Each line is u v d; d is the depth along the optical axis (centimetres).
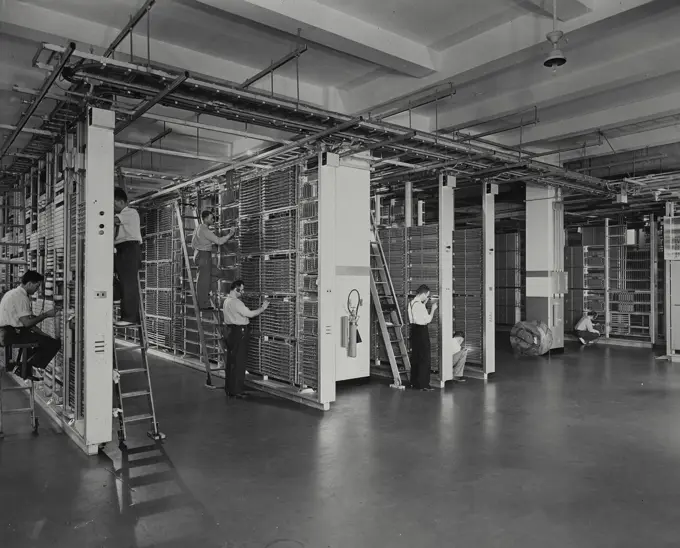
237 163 834
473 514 382
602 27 566
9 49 677
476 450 528
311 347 758
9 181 954
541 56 696
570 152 1135
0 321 584
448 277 884
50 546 338
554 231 1248
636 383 878
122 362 1104
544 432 591
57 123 618
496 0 576
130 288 589
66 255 611
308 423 633
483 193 957
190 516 380
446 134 959
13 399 775
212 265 948
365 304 895
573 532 355
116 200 587
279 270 828
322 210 707
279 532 355
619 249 1478
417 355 837
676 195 1134
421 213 1063
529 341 1191
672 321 1127
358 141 710
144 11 477
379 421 642
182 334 1107
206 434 589
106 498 412
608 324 1455
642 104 868
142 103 539
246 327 788
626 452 521
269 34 652
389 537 348
